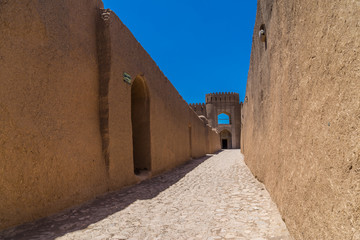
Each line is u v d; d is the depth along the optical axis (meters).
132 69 6.45
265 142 5.00
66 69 4.10
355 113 1.33
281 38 3.18
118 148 5.46
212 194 4.93
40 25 3.54
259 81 5.77
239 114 42.19
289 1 2.70
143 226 3.09
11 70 3.05
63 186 3.79
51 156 3.59
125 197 4.71
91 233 2.85
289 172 2.75
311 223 1.98
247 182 6.09
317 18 1.88
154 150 8.11
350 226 1.37
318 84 1.88
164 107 9.45
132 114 7.96
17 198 3.00
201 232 2.86
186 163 12.62
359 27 1.29
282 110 3.20
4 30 2.99
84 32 4.75
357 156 1.30
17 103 3.10
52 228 3.00
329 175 1.66
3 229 2.80
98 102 5.11
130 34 6.45
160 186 5.95
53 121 3.70
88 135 4.62
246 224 3.05
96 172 4.73
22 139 3.12
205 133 22.69
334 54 1.59
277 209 3.52
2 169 2.85
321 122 1.82
